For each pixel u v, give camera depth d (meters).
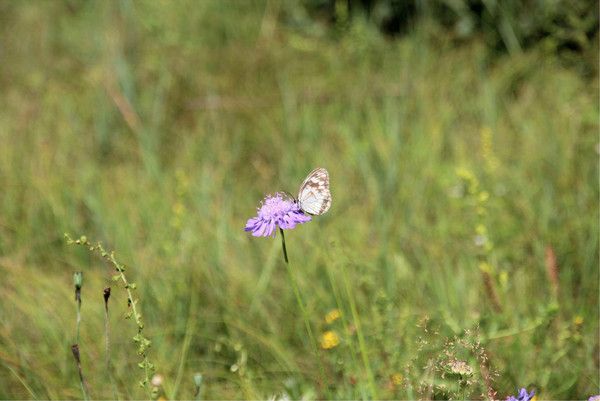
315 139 10.33
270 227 5.04
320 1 13.04
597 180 8.48
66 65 12.56
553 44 11.27
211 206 8.87
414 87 10.88
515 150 9.55
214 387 6.52
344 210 8.76
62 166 10.02
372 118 10.34
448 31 12.13
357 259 7.49
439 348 6.25
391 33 12.65
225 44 12.89
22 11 14.53
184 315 7.26
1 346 6.85
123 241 8.27
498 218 8.34
